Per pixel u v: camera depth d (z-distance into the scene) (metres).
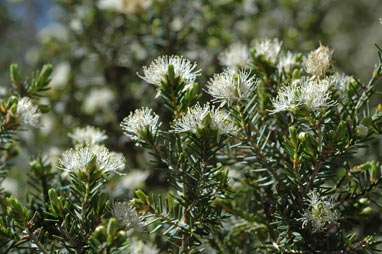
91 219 0.41
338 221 0.43
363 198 0.43
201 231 0.42
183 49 0.68
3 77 1.09
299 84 0.42
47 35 0.83
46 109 0.48
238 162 0.46
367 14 0.99
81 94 0.76
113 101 0.71
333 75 0.44
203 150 0.41
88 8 0.75
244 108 0.42
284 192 0.42
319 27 0.90
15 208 0.41
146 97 0.69
